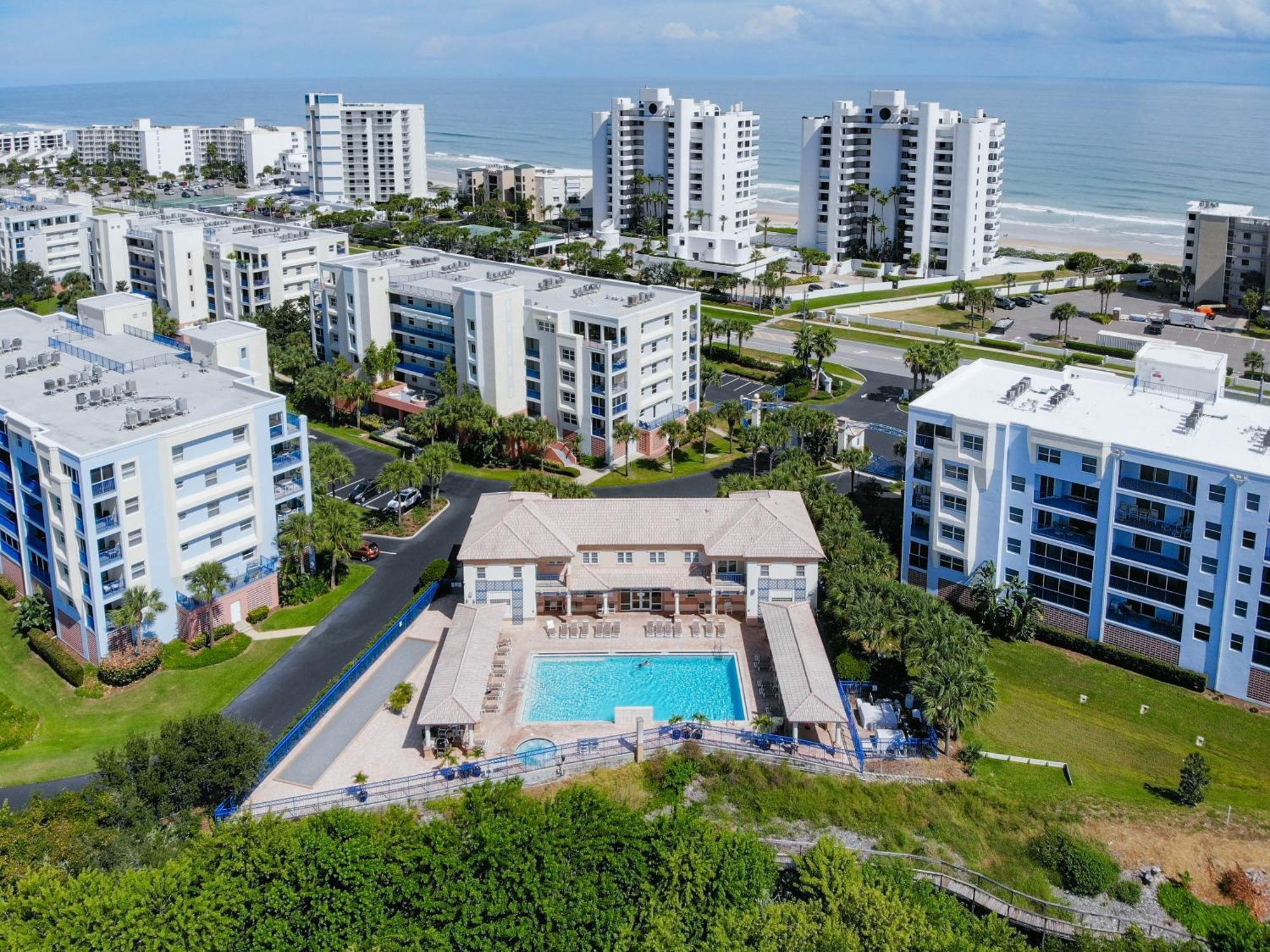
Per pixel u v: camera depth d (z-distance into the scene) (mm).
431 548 121875
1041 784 84375
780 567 102250
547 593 102875
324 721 90375
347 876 66562
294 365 170250
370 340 166125
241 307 198375
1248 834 79250
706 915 65875
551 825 70625
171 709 93250
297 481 113062
